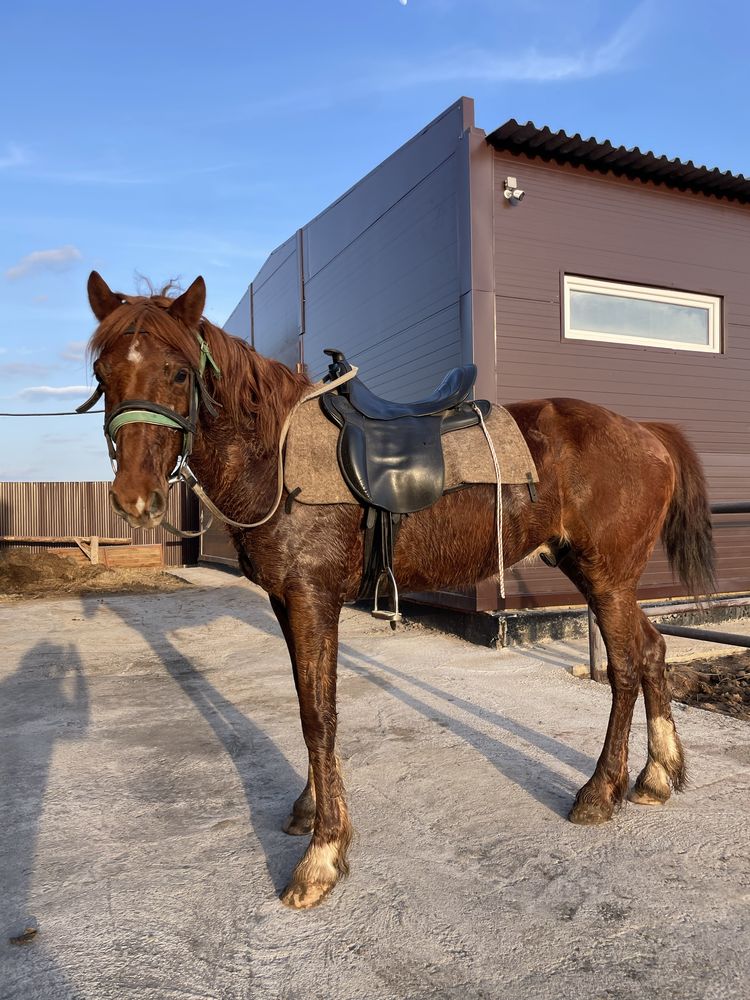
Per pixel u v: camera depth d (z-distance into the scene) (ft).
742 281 22.95
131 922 6.66
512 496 8.48
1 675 17.53
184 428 6.68
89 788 10.01
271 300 36.52
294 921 6.61
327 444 7.60
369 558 7.66
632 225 21.09
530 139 18.71
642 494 9.02
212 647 20.84
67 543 46.65
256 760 11.03
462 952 6.07
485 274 19.01
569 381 20.18
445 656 17.76
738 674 16.05
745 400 22.94
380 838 8.19
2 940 6.41
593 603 9.11
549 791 9.43
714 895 6.85
